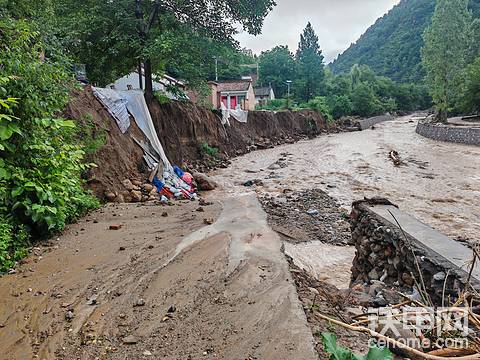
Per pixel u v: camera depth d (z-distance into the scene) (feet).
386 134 99.71
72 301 10.14
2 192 14.07
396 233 13.00
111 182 28.78
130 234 16.17
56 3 40.63
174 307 9.52
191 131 54.08
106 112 33.55
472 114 112.06
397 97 207.41
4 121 14.30
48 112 17.40
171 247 14.30
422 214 29.43
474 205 31.86
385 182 41.68
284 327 8.22
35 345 8.12
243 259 12.60
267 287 10.41
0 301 10.18
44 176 15.90
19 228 14.46
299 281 11.18
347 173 47.57
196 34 47.98
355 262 17.57
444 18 90.94
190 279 11.27
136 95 40.75
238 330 8.24
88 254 13.71
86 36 42.83
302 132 98.48
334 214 28.43
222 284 10.78
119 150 32.32
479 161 52.65
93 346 8.01
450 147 68.54
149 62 47.42
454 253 10.94
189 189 36.35
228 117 70.23
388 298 10.81
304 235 23.12
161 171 35.99
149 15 48.57
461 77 94.32
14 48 15.98
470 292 8.05
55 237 15.78
